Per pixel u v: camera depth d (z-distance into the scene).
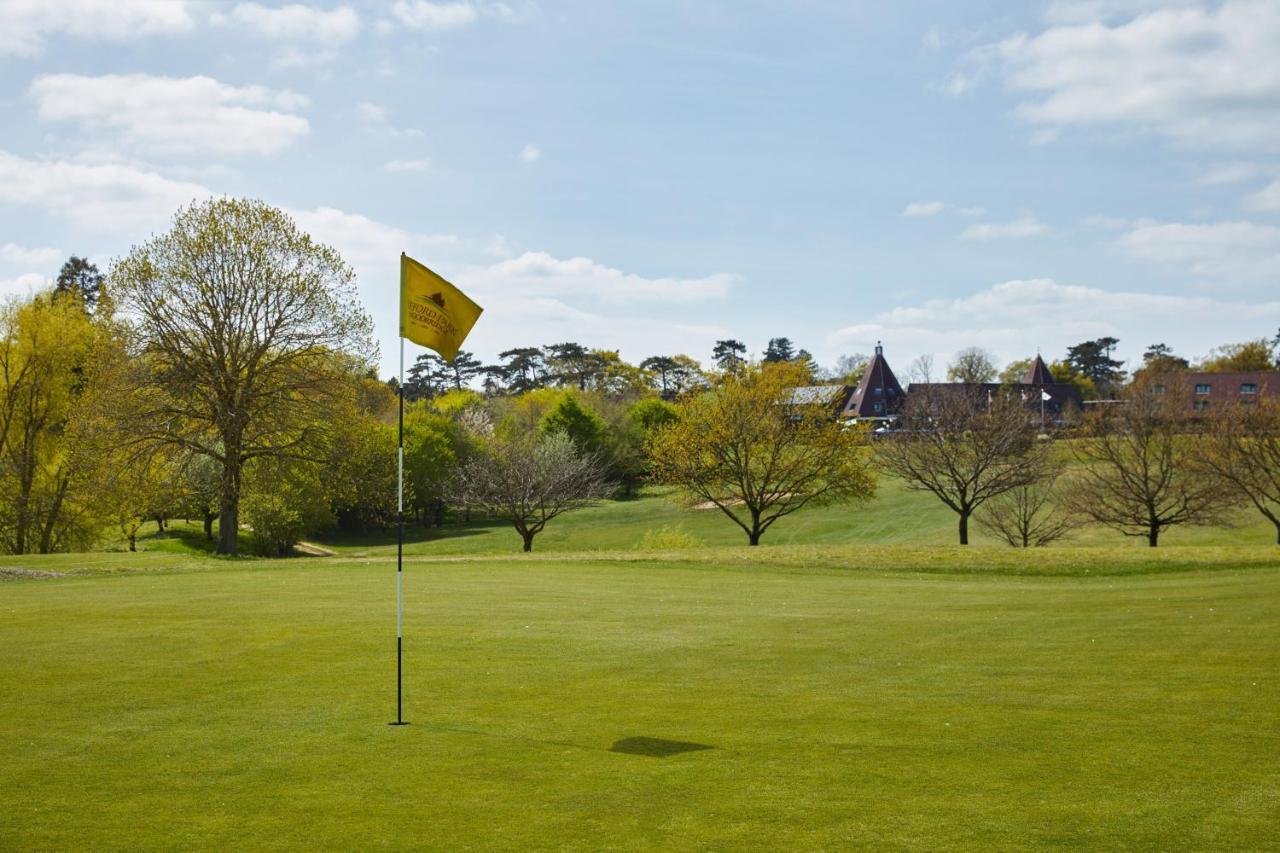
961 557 25.70
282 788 8.10
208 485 44.50
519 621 16.78
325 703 11.07
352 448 41.22
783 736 9.57
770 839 6.77
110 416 37.75
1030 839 6.66
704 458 49.66
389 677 12.40
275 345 40.22
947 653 13.64
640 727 9.98
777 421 49.44
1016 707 10.55
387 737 9.66
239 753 9.15
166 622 16.75
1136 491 46.72
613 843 6.75
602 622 16.66
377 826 7.16
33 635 15.48
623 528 72.12
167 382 38.44
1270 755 8.57
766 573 24.83
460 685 11.94
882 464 51.53
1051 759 8.61
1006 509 52.41
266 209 40.09
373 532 78.25
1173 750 8.80
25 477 49.16
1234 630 14.50
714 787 7.98
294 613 17.78
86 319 51.31
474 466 56.53
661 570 25.78
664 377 143.12
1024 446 50.06
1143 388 52.03
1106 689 11.25
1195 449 46.69
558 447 61.47
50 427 50.00
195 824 7.25
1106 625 15.45
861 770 8.40
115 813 7.51
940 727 9.80
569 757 8.93
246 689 11.76
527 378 144.00
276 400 40.06
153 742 9.53
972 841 6.65
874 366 118.06
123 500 40.75
